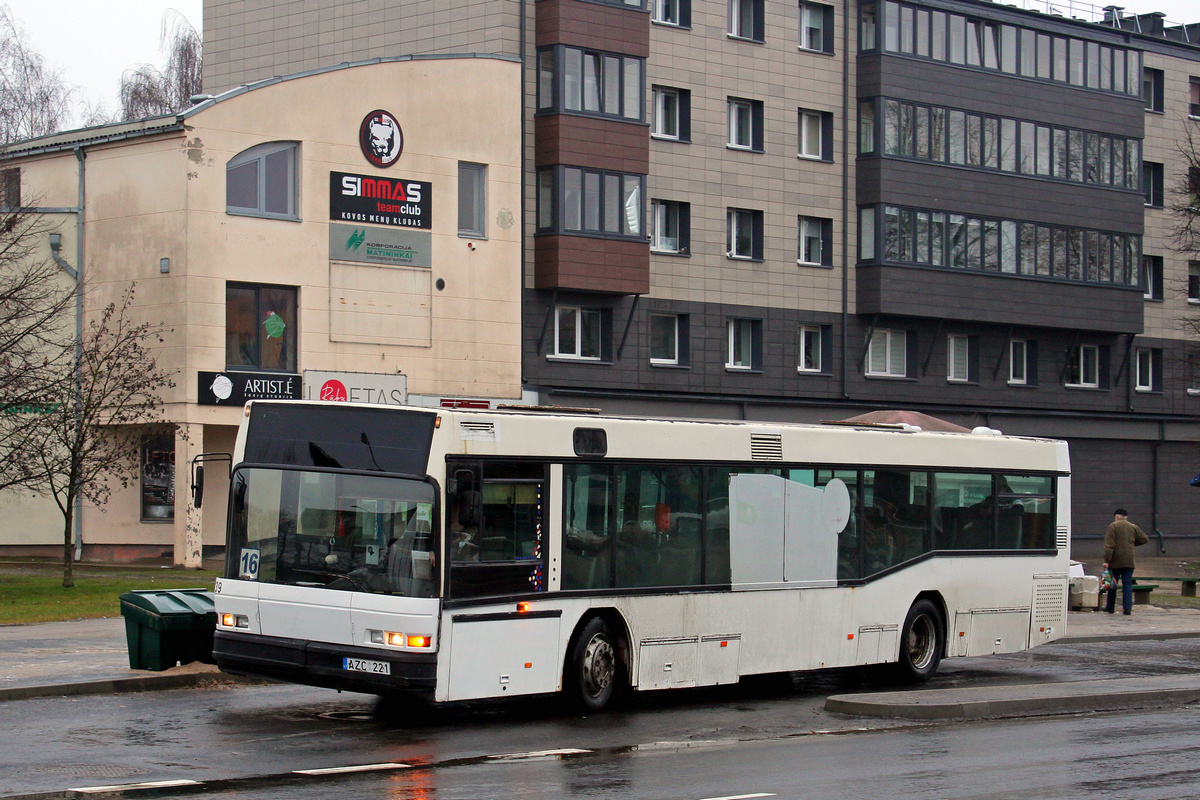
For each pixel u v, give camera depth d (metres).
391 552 12.56
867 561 16.89
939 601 17.91
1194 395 52.28
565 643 13.67
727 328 40.72
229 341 31.33
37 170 32.59
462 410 12.94
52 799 9.31
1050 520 19.38
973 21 44.53
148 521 33.31
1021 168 45.41
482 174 35.06
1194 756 12.08
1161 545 50.91
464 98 34.56
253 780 10.17
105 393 25.41
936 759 11.78
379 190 33.19
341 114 32.66
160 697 14.46
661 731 13.29
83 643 17.56
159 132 30.83
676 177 39.38
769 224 41.28
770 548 15.77
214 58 41.50
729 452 15.42
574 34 36.28
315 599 12.71
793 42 41.91
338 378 32.25
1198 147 52.47
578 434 13.94
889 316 43.44
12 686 14.04
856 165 42.88
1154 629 24.91
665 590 14.63
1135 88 48.72
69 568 24.70
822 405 42.31
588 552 13.95
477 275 34.69
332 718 13.47
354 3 38.66
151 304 31.09
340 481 12.90
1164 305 51.69
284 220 31.88
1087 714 15.09
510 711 14.38
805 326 42.44
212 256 30.83
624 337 38.09
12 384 24.66
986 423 45.94
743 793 10.05
